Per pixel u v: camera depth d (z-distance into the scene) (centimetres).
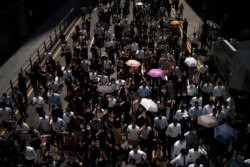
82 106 1619
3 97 1700
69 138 1388
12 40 3122
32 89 2172
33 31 3419
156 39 2586
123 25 2892
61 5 4347
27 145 1412
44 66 2489
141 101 1556
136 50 2306
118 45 2570
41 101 1695
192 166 1163
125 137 1630
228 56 2033
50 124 1490
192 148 1273
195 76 1939
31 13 3350
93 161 1303
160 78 1914
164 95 1645
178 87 1805
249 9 2892
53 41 3028
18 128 1455
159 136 1484
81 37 2812
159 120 1446
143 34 2539
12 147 1372
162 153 1517
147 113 1535
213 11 3061
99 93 1845
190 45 2766
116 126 1491
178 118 1503
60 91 2097
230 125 1388
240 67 1856
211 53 2431
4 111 1584
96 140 1314
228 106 1560
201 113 1520
